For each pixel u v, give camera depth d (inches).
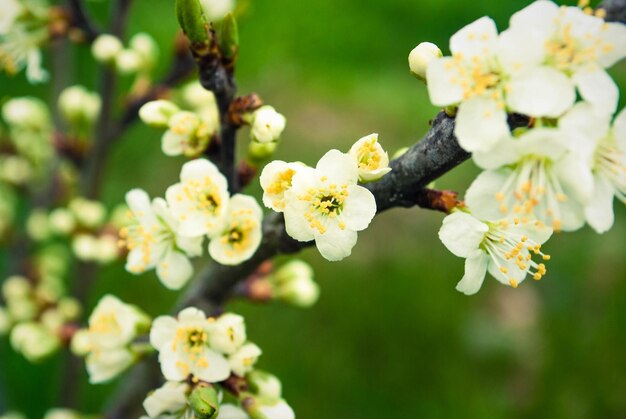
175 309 14.9
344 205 12.9
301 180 12.8
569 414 24.7
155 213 14.3
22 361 24.2
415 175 13.2
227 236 14.0
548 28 12.2
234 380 14.1
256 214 13.9
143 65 18.3
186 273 14.4
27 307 18.9
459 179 30.7
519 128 12.4
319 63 33.7
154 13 31.4
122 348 14.9
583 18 12.2
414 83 34.6
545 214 12.2
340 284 27.2
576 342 26.2
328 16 33.4
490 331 26.6
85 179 18.8
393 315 26.5
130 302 26.2
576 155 12.0
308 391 24.5
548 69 12.0
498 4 34.1
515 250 13.0
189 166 13.9
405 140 32.9
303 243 13.9
